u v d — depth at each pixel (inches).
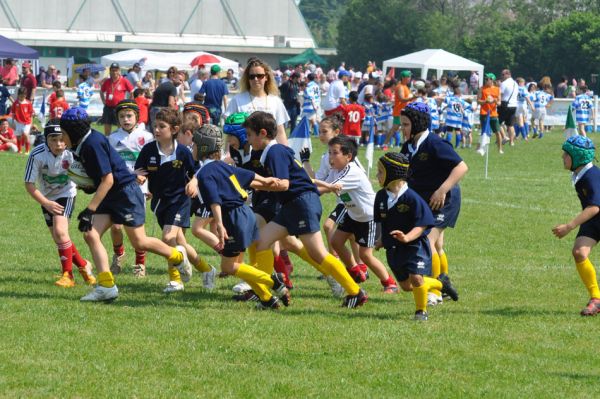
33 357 346.0
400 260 421.1
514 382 330.3
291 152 441.4
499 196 916.0
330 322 412.2
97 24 3307.1
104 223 452.1
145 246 463.2
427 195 454.3
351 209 478.9
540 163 1253.7
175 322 404.2
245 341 374.9
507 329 406.9
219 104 1157.7
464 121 1493.6
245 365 343.0
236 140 458.6
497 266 577.3
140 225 460.8
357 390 316.8
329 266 442.3
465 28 4042.8
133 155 557.0
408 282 438.6
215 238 481.4
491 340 386.9
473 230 719.1
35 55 1952.5
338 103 1366.9
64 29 3260.3
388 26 3941.9
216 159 432.1
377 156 1294.3
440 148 449.7
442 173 454.0
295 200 438.6
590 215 433.1
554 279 537.0
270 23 3560.5
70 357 347.3
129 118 554.3
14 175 987.3
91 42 3257.9
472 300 474.3
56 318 406.3
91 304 438.9
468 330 402.6
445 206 462.6
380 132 1477.6
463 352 367.2
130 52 2261.3
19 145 1261.1
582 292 499.5
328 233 510.6
